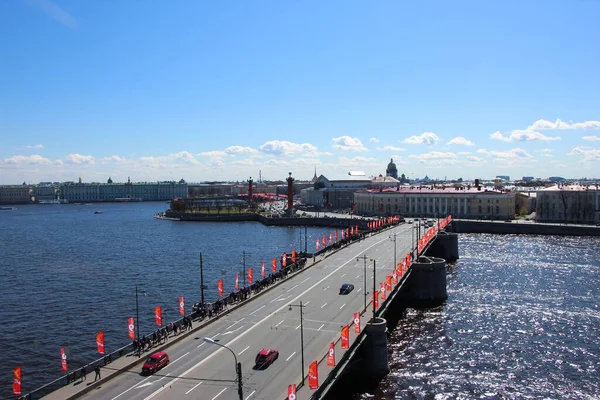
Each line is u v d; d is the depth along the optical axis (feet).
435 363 252.62
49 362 258.78
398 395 217.56
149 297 388.37
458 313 338.54
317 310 270.26
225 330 240.73
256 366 197.06
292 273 368.07
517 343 280.51
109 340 290.15
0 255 621.31
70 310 353.51
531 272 464.24
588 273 454.81
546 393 221.66
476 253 581.94
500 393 221.05
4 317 336.49
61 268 521.65
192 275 476.54
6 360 261.65
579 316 327.47
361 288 319.47
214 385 181.16
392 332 300.20
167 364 201.36
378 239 579.48
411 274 370.73
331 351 187.52
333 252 473.26
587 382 231.91
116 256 604.49
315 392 173.58
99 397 172.96
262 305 284.00
